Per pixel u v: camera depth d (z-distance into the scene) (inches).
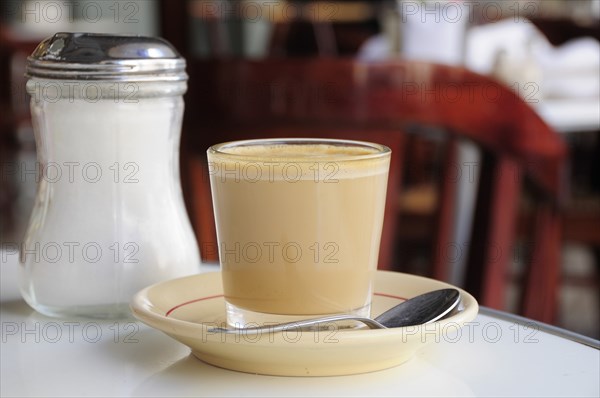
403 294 25.3
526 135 49.9
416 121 47.5
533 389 19.9
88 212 26.3
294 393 19.6
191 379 20.6
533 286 65.1
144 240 26.7
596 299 93.4
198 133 49.6
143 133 26.7
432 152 83.0
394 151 47.8
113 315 26.6
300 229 22.1
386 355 20.3
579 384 20.3
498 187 51.8
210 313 24.5
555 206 61.4
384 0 135.0
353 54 131.3
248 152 24.5
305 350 19.6
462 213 57.3
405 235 77.4
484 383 20.3
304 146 25.0
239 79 47.9
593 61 93.6
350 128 47.4
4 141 146.0
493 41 97.4
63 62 25.6
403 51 86.6
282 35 131.2
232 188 22.4
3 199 140.2
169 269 27.2
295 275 22.3
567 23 110.3
